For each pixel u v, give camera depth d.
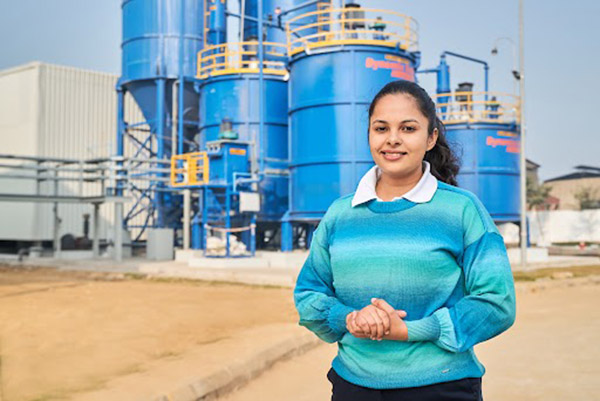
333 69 24.12
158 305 13.48
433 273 2.28
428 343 2.28
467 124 27.44
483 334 2.21
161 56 33.06
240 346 8.12
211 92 30.03
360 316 2.16
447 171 2.69
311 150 24.56
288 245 25.42
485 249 2.28
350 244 2.40
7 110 37.75
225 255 23.50
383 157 2.38
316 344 9.42
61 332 9.68
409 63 24.88
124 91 35.28
